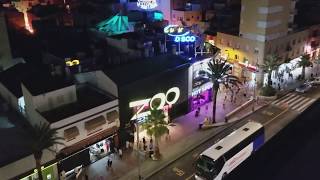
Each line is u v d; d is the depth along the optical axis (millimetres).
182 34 73188
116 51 76062
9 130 52375
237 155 49906
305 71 95938
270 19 80750
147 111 61781
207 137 62031
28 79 56219
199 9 113875
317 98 78062
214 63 66250
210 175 46906
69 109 52375
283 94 80750
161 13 108500
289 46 90375
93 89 60031
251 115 70562
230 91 81688
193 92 71062
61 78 58281
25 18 109750
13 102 59594
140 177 50906
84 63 68438
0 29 76250
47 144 45250
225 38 91750
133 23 94750
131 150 58750
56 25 102375
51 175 49344
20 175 45094
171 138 62094
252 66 86250
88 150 54438
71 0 131875
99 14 109500
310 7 109312
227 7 113938
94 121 52531
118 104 56438
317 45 103188
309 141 51281
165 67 64188
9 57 78750
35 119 51812
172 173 52750
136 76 59531
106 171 53438
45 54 77438
